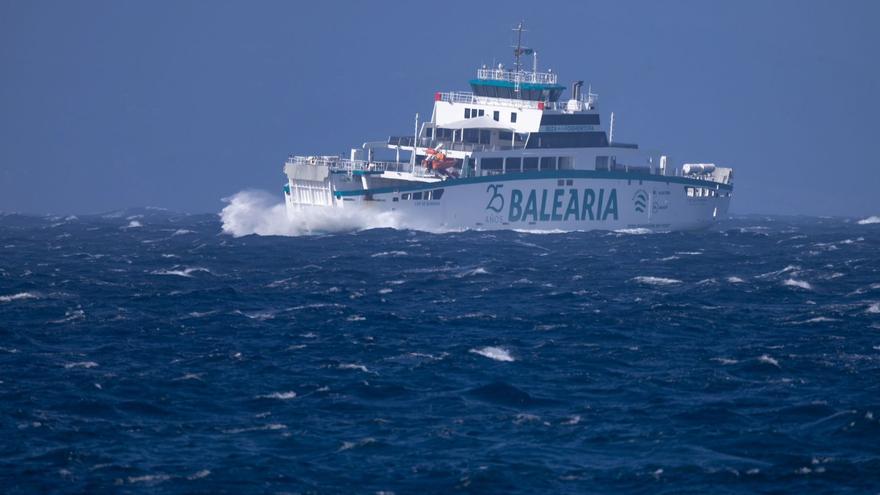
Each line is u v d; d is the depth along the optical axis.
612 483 148.88
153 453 156.88
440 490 145.88
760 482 149.38
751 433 165.88
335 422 170.62
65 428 165.50
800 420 172.88
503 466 152.75
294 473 150.38
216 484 146.50
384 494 144.50
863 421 169.50
